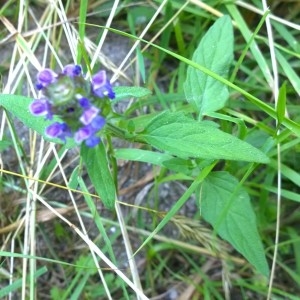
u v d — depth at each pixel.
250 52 0.18
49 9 0.17
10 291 0.14
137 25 0.18
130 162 0.17
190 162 0.13
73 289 0.16
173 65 0.18
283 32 0.17
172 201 0.17
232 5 0.17
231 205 0.13
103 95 0.10
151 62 0.18
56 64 0.17
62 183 0.17
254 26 0.18
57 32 0.18
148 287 0.16
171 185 0.17
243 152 0.11
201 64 0.14
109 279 0.16
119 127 0.12
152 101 0.17
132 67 0.18
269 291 0.14
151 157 0.14
